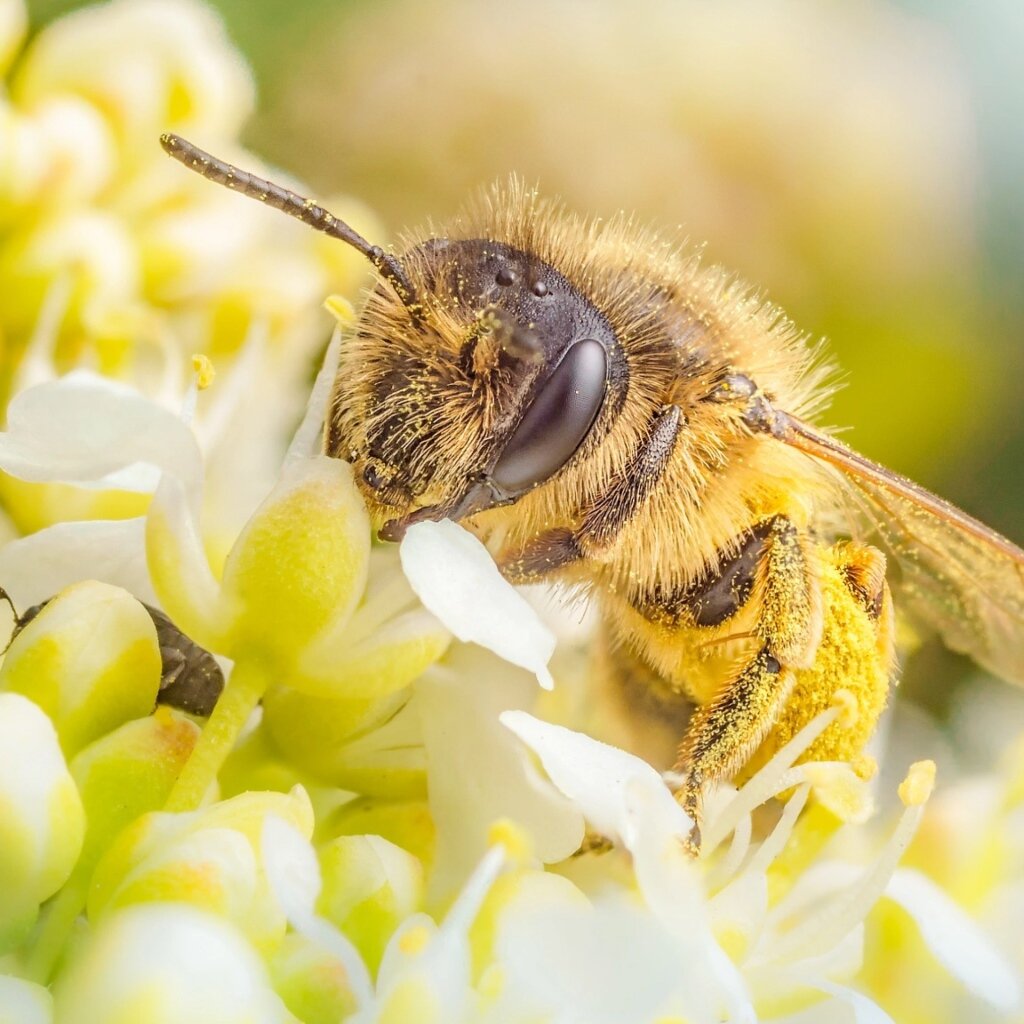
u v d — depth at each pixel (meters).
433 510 0.05
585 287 0.05
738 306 0.06
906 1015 0.06
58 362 0.06
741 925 0.05
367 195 0.07
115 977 0.05
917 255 0.08
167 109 0.06
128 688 0.05
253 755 0.05
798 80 0.08
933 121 0.08
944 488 0.07
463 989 0.05
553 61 0.07
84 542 0.05
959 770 0.06
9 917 0.05
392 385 0.05
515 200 0.06
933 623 0.06
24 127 0.06
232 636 0.05
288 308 0.06
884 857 0.05
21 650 0.05
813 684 0.06
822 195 0.08
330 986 0.05
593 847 0.05
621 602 0.06
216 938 0.05
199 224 0.06
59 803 0.05
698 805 0.05
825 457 0.06
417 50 0.07
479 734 0.05
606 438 0.05
